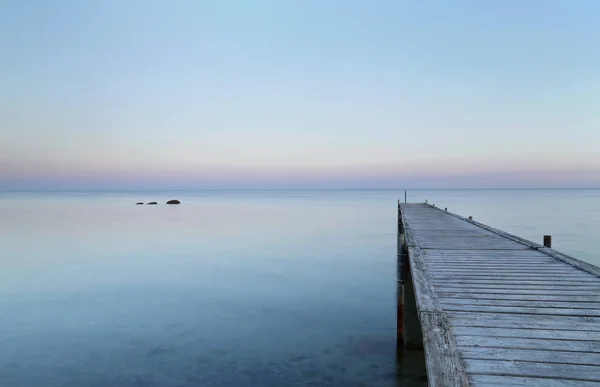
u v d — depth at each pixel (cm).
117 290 1227
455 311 438
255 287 1265
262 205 7338
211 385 634
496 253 801
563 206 5653
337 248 2069
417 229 1230
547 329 382
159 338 834
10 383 642
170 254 1886
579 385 276
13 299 1128
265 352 762
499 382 280
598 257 1727
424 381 643
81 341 818
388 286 1277
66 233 2692
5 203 7900
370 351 764
